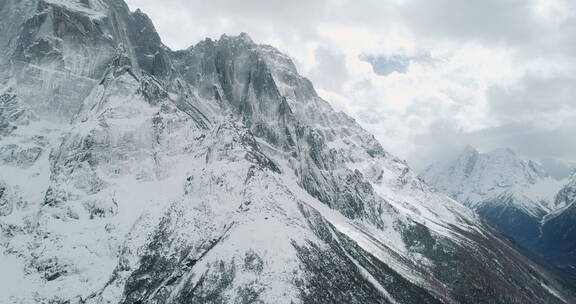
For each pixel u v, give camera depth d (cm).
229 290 17500
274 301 16938
